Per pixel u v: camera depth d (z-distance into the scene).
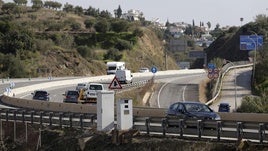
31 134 81.25
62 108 115.31
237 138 55.84
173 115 72.69
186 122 61.09
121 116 65.50
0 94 171.50
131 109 66.12
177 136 61.62
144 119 66.00
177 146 58.50
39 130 78.19
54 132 77.31
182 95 173.25
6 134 87.00
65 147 70.94
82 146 67.81
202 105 72.62
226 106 121.94
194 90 183.50
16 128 86.00
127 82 191.12
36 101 125.56
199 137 59.31
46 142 76.56
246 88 185.50
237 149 53.97
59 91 186.62
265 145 53.25
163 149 59.31
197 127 59.94
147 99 166.75
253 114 82.38
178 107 72.75
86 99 137.12
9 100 142.88
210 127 58.94
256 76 195.50
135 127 66.56
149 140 61.94
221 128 57.97
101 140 66.56
